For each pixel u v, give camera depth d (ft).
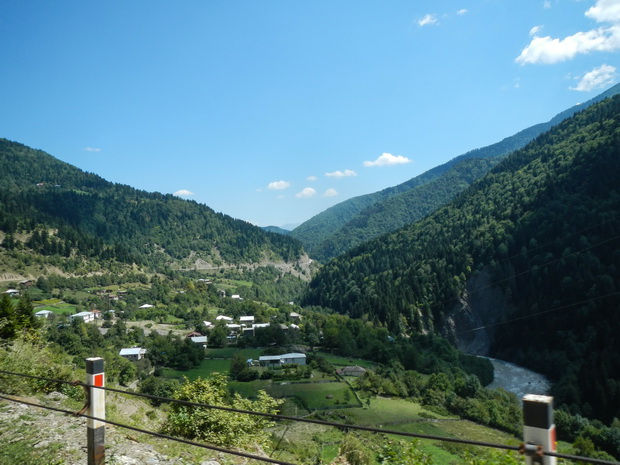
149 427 40.55
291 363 287.89
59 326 300.61
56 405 36.60
